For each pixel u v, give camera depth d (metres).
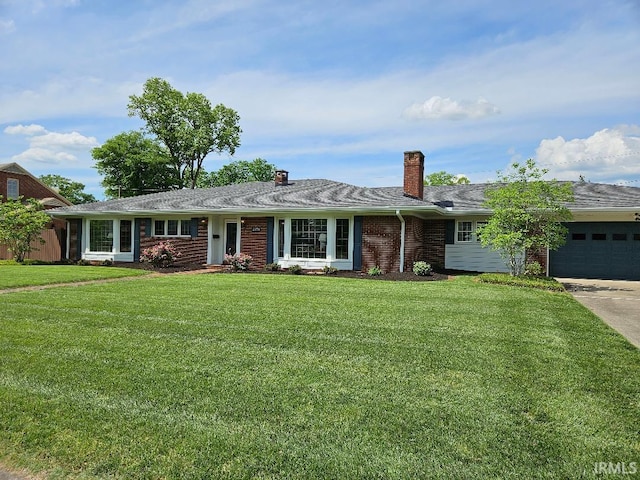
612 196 15.04
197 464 2.96
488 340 6.01
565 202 13.97
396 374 4.62
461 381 4.44
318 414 3.66
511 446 3.17
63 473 2.90
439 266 16.94
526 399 3.99
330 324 6.86
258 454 3.06
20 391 4.10
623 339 6.17
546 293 10.52
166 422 3.52
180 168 39.66
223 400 3.93
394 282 12.49
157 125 37.50
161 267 16.89
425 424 3.50
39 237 21.39
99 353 5.26
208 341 5.82
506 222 12.84
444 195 18.39
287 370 4.72
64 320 7.05
